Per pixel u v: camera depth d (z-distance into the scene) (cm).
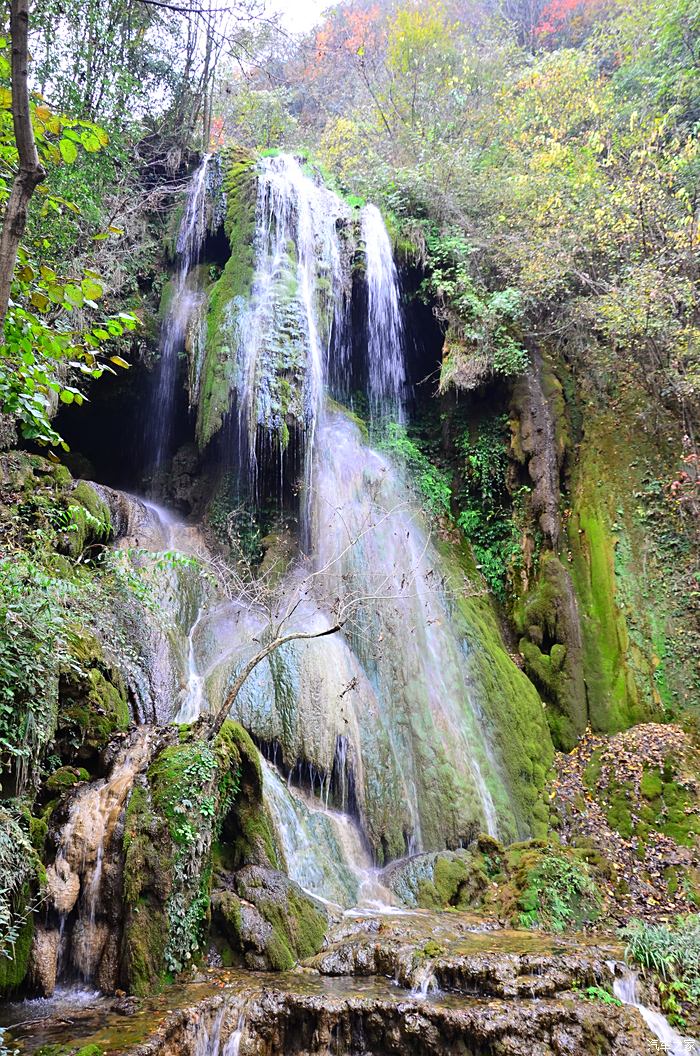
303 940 572
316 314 1204
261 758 702
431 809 827
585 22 2241
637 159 1288
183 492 1173
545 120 1581
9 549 636
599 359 1310
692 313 1152
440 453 1395
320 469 1100
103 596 716
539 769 964
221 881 593
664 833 859
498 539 1269
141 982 477
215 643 862
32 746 527
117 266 1112
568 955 552
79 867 516
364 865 749
